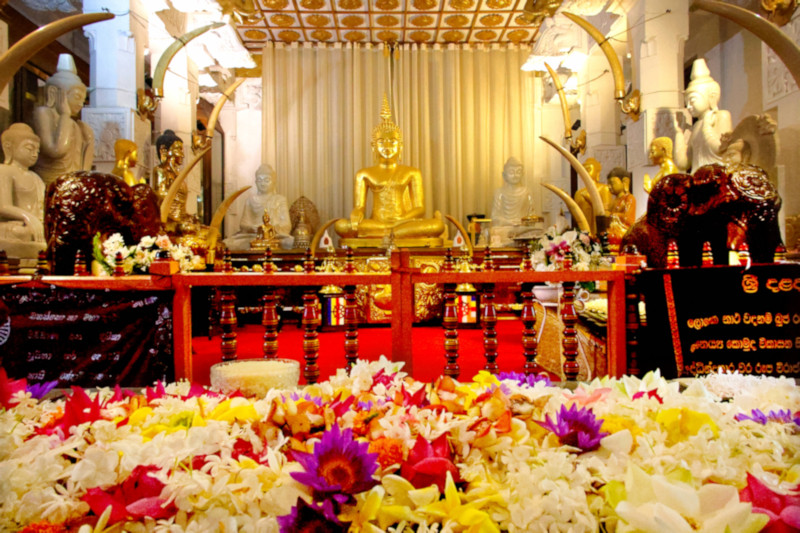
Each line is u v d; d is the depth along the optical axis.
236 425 1.17
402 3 10.30
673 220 3.65
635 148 7.46
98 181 3.73
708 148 6.60
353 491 0.92
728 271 2.78
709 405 1.29
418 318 7.34
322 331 6.82
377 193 9.34
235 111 12.56
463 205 11.63
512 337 6.18
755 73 7.82
